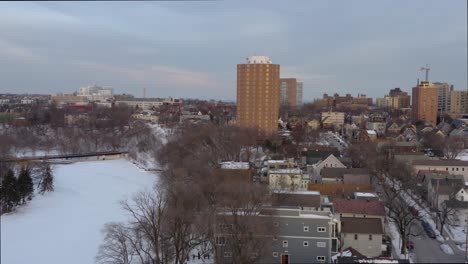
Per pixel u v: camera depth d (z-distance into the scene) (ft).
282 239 263.70
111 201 446.19
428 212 382.42
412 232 322.75
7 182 406.62
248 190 333.01
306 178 449.89
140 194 429.79
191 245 286.25
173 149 617.21
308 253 262.47
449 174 458.91
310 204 334.03
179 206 307.58
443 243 291.79
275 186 415.64
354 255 246.06
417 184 452.76
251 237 253.65
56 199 448.24
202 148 602.85
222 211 282.77
